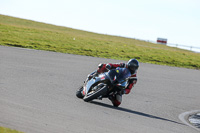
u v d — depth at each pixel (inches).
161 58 4205.2
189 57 5073.8
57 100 1085.1
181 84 2230.6
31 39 4028.1
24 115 789.2
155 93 1712.6
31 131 663.1
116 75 1112.2
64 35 5659.5
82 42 4785.9
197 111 1432.1
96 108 1051.9
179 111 1355.8
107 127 808.9
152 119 1056.2
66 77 1732.3
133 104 1325.0
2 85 1202.0
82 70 2119.8
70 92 1316.4
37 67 1913.1
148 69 2778.1
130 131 813.2
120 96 1165.7
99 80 1115.3
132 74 1137.4
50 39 4434.1
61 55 2819.9
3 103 887.7
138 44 6776.6
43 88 1296.8
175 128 975.6
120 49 4658.0
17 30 5012.3
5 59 2036.2
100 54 3570.4
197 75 2947.8
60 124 756.6
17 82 1332.4
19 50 2711.6
